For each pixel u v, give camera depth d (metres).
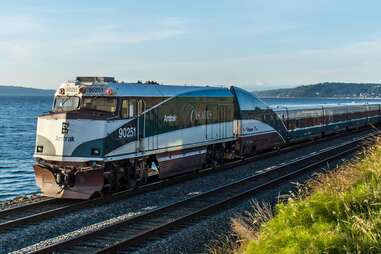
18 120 99.31
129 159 18.42
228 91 26.73
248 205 16.05
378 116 62.84
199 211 14.55
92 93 17.83
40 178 17.27
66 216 14.58
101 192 17.08
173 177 22.33
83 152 16.69
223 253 10.77
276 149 34.53
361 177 10.26
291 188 18.81
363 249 6.62
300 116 37.75
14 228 13.20
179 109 21.53
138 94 18.84
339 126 47.44
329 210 8.00
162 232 12.84
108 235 12.57
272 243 7.40
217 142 24.94
